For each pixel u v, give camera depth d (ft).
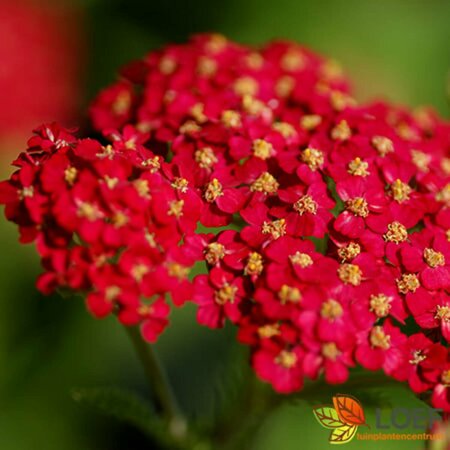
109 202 0.58
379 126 0.68
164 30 0.98
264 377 0.58
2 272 0.81
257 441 0.75
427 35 0.99
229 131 0.66
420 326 0.62
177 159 0.65
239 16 0.99
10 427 0.79
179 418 0.71
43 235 0.59
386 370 0.59
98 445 0.80
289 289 0.59
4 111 0.84
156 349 0.82
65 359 0.80
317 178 0.63
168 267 0.59
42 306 0.80
